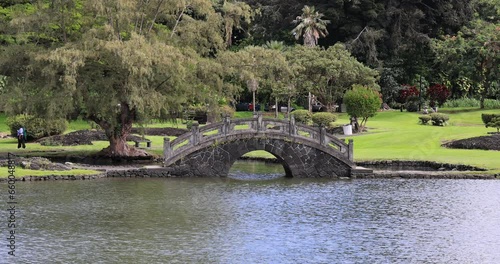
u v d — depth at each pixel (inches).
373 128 3112.7
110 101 2108.8
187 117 3213.6
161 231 1290.6
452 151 2388.0
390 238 1272.1
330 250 1190.3
